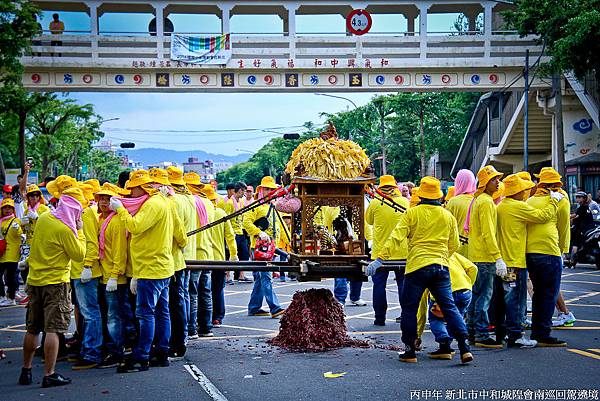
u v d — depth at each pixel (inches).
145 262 310.2
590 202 798.5
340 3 1169.4
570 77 1095.0
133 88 1122.0
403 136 2170.3
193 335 388.5
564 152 1183.6
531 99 1275.8
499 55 1173.1
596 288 593.3
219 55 1110.4
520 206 345.7
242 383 286.7
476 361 320.5
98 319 327.0
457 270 339.9
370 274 313.6
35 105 1212.5
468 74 1162.0
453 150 2068.2
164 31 1186.0
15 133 1472.7
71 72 1113.4
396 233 313.1
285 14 1259.8
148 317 311.9
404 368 308.8
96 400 266.5
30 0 1101.1
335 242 349.1
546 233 350.0
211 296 406.6
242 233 642.2
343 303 495.2
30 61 1084.5
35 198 478.9
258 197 484.4
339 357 334.0
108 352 335.0
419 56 1154.7
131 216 308.3
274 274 747.4
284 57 1137.4
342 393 268.5
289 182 352.8
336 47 1159.6
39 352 354.6
